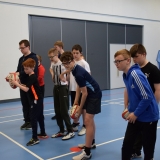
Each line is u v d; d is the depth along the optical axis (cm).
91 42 917
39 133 395
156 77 236
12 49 720
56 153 313
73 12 848
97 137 376
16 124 464
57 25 817
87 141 282
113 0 968
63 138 365
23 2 731
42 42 787
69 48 854
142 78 204
